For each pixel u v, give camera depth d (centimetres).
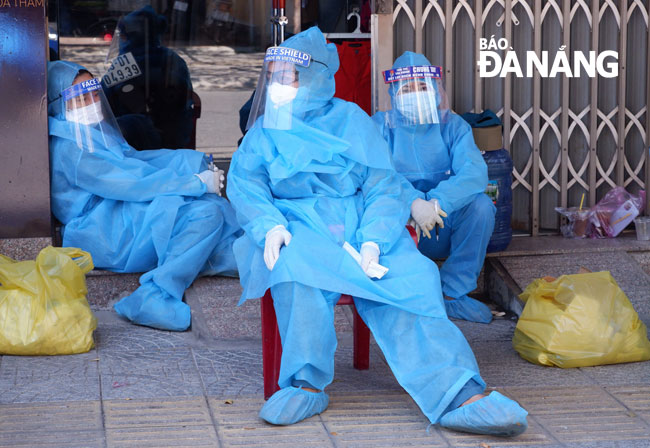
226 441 355
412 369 368
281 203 403
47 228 541
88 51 699
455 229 540
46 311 459
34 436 356
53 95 543
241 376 433
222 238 555
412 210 449
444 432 367
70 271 470
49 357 459
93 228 538
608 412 392
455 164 529
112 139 550
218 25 717
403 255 392
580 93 635
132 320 518
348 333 505
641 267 591
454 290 541
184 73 718
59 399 398
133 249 535
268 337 395
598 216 622
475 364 369
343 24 729
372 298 370
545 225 648
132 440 354
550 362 453
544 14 622
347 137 404
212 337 491
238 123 732
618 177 641
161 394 407
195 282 551
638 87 644
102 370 439
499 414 349
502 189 577
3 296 465
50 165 542
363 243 388
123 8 699
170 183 540
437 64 619
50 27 680
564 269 577
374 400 404
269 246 375
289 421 371
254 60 727
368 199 409
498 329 527
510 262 581
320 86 402
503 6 614
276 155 397
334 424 374
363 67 709
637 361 463
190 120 725
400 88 518
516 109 633
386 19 597
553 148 636
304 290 368
